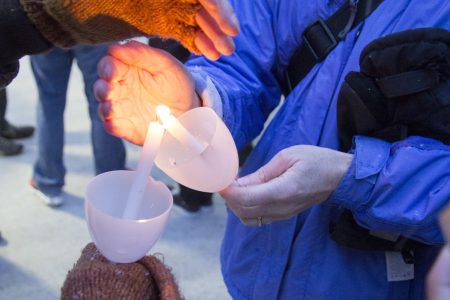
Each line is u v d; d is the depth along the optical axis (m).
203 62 1.03
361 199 0.86
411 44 0.83
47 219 2.30
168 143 0.76
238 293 1.06
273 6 1.01
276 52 1.02
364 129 0.89
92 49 2.06
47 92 2.20
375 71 0.86
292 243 0.99
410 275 0.95
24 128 2.89
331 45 0.95
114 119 0.80
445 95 0.84
